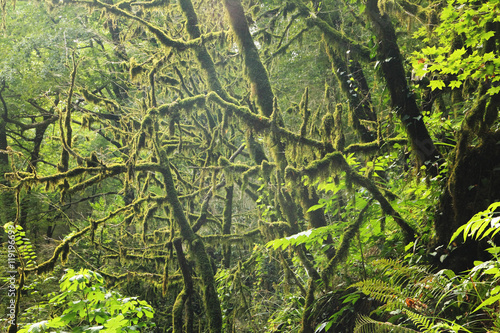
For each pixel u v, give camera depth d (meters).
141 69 6.92
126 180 6.45
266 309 7.61
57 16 11.91
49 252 11.47
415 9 5.46
